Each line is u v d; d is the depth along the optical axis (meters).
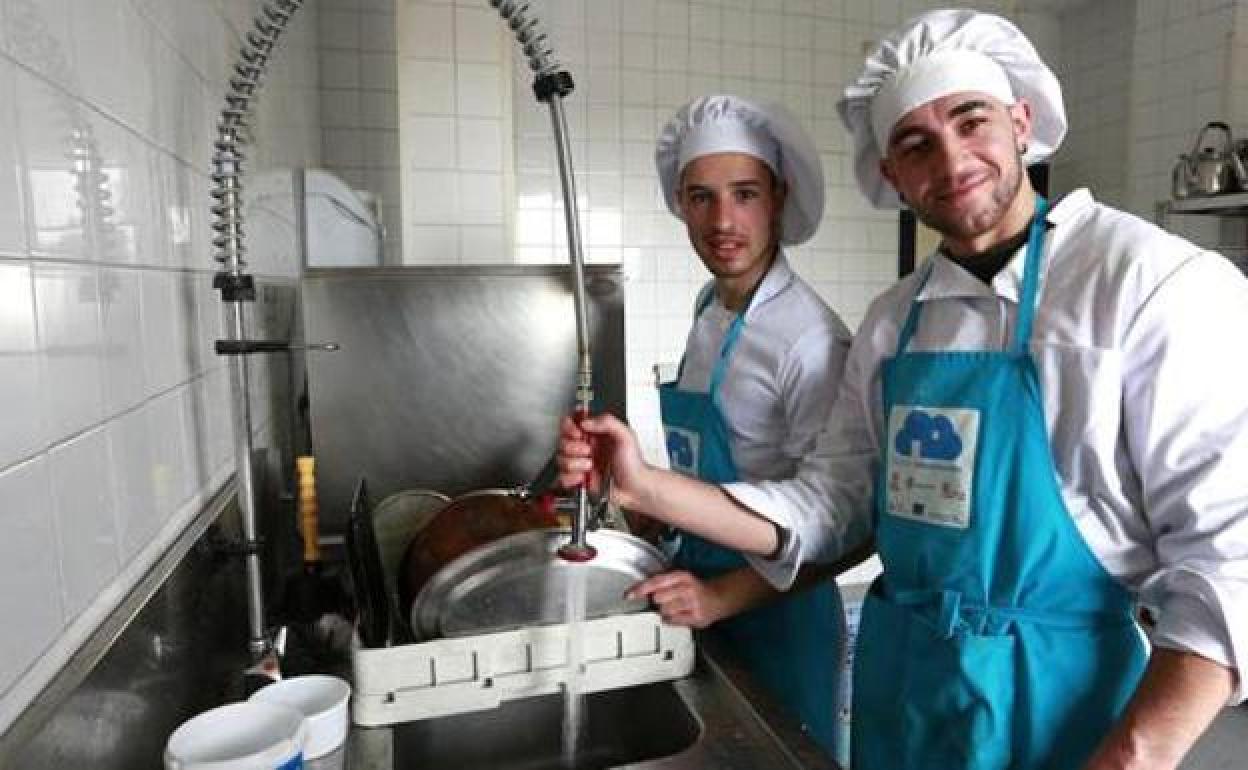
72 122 0.59
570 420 0.91
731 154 1.17
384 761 0.72
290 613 1.05
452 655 0.77
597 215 3.10
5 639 0.47
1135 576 0.83
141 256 0.73
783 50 3.29
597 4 3.03
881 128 0.94
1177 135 3.10
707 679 0.89
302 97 2.08
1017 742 0.84
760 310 1.20
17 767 0.45
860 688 1.02
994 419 0.84
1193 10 3.02
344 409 1.34
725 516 0.99
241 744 0.60
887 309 1.05
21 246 0.50
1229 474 0.73
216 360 0.99
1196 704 0.70
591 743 0.93
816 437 1.13
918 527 0.91
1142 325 0.76
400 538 1.12
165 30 0.84
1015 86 0.95
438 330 1.35
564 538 0.85
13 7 0.50
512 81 2.86
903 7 3.45
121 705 0.60
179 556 0.76
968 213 0.88
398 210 2.50
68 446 0.56
